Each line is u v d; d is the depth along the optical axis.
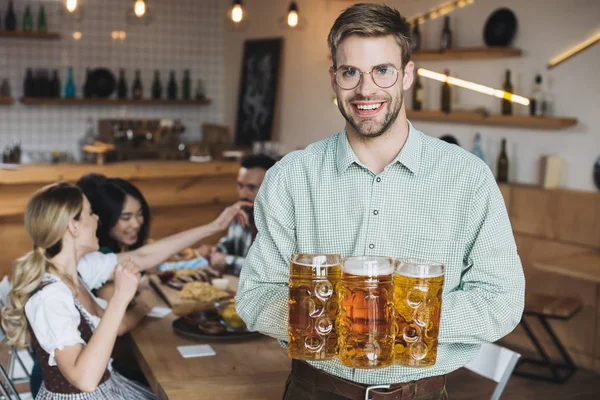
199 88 7.75
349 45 1.29
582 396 3.91
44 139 7.02
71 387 2.22
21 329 2.23
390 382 1.44
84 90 7.08
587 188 4.42
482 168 1.43
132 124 6.78
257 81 7.21
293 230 1.54
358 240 1.47
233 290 3.17
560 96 4.53
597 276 3.69
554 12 4.51
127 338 2.89
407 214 1.46
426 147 1.48
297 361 1.53
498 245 1.42
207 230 3.07
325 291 1.17
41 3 6.84
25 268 2.23
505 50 4.69
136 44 7.39
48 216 2.27
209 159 6.39
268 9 7.08
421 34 5.41
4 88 6.67
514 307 1.40
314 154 1.52
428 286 1.14
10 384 2.48
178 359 2.31
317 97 6.45
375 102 1.31
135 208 3.16
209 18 7.80
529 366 4.40
